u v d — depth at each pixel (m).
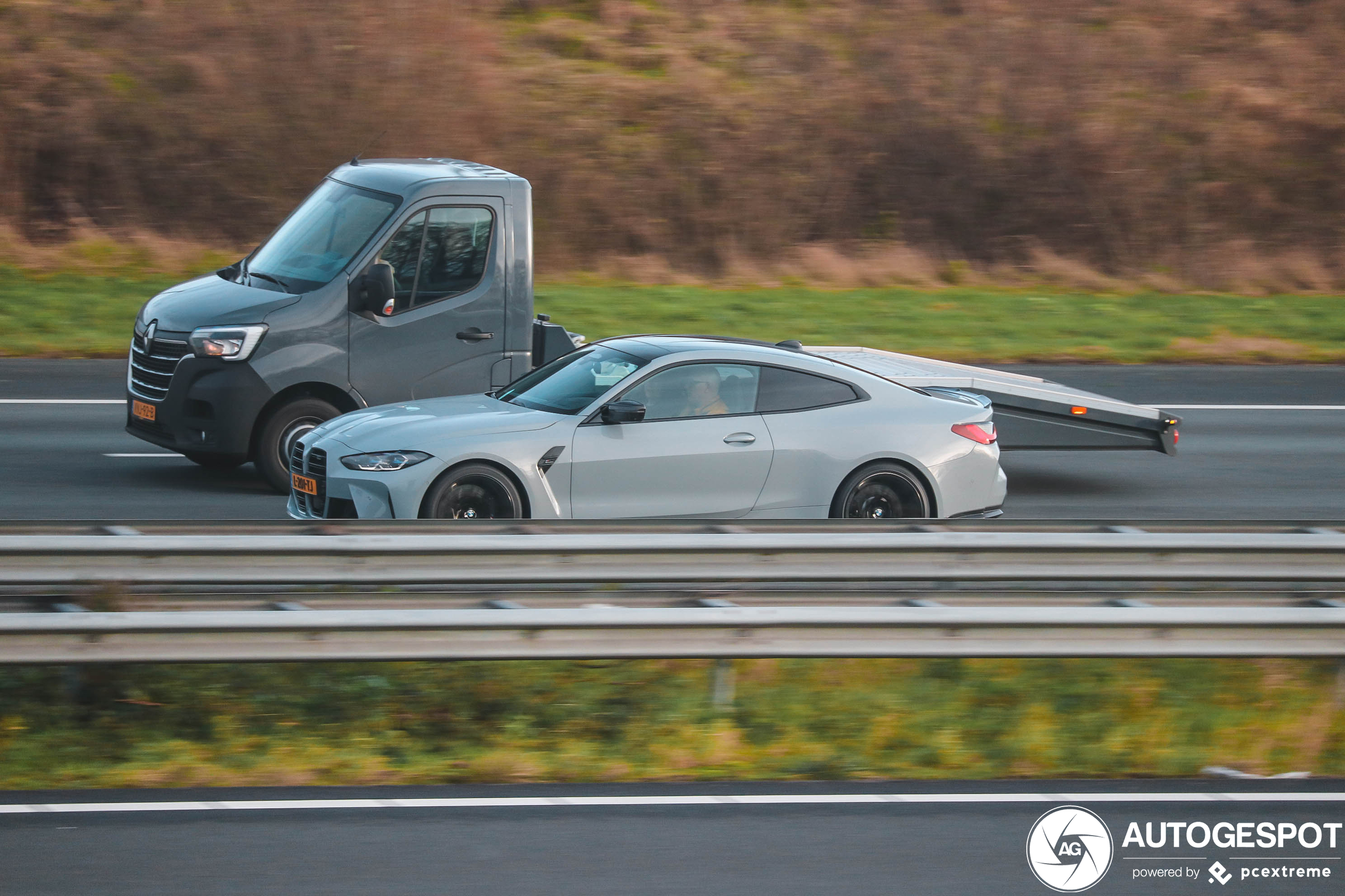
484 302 45.19
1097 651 27.72
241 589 27.58
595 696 27.58
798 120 102.00
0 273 81.06
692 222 95.44
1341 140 108.50
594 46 110.38
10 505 41.88
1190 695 28.98
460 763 24.47
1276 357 77.19
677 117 100.56
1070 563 30.11
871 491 38.34
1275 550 30.38
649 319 77.75
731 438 37.22
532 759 24.72
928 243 99.50
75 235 88.38
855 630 27.16
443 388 45.06
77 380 62.34
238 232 90.94
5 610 25.83
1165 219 102.00
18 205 89.81
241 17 95.25
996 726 27.16
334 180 47.84
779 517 37.59
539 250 91.25
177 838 21.05
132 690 26.67
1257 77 114.62
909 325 79.94
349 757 24.52
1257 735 27.09
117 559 27.11
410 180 45.22
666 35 112.88
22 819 21.55
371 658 25.55
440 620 25.61
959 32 110.19
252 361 43.12
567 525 29.19
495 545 28.19
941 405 39.50
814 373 38.75
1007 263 99.31
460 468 35.38
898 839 21.84
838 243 97.94
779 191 98.12
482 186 45.22
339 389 44.34
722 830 21.94
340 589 27.92
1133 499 48.72
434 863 20.42
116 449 50.59
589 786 23.83
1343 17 122.12
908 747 26.14
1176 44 115.88
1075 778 25.25
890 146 102.81
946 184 101.94
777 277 93.00
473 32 98.81
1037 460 55.12
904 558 29.70
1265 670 30.23
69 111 91.88
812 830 22.09
